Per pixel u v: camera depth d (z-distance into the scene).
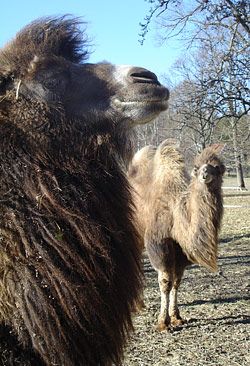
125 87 2.16
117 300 2.03
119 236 2.08
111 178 2.16
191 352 4.29
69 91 2.14
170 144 5.15
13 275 1.87
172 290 5.08
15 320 1.85
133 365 3.98
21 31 2.26
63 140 2.08
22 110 2.07
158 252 4.91
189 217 4.81
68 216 1.96
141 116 2.15
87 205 2.03
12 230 1.90
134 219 2.25
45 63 2.14
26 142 2.03
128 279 2.10
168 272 4.91
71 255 1.92
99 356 1.95
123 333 2.07
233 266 7.91
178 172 4.97
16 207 1.93
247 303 5.75
